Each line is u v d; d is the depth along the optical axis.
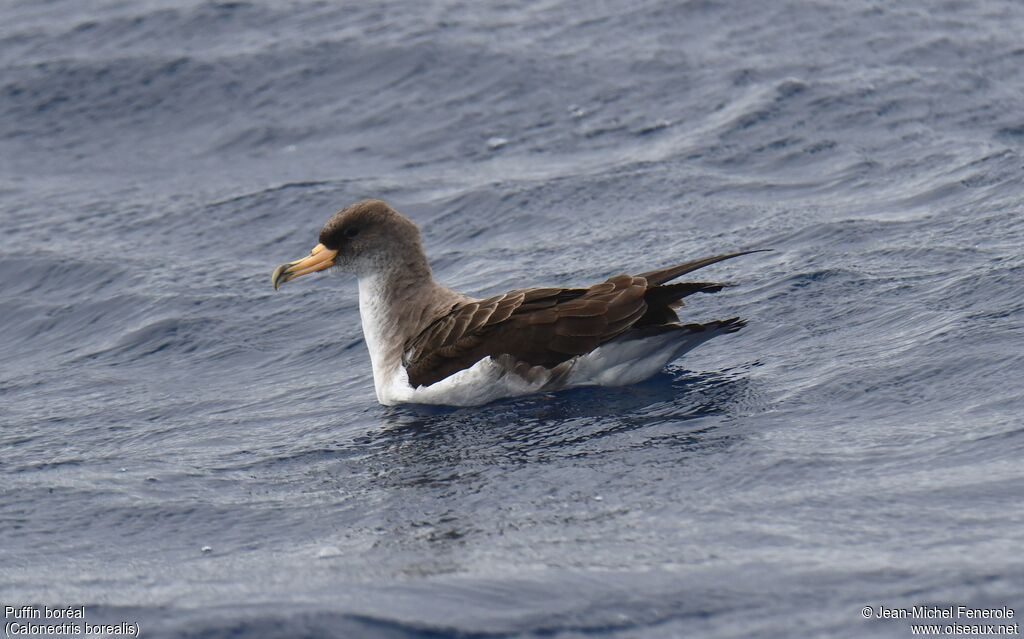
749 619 8.95
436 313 14.55
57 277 20.30
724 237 19.14
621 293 13.59
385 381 14.63
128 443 14.30
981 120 23.05
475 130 25.11
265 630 9.13
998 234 17.58
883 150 22.19
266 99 26.89
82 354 17.73
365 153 24.72
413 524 11.17
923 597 8.99
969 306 14.96
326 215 22.03
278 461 13.26
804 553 9.80
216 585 10.25
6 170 25.12
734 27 28.17
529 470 12.03
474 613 9.23
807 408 12.89
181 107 26.89
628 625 8.99
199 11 30.55
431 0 31.03
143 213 22.72
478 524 10.99
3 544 11.61
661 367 14.12
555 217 20.97
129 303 19.09
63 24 30.64
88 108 26.97
